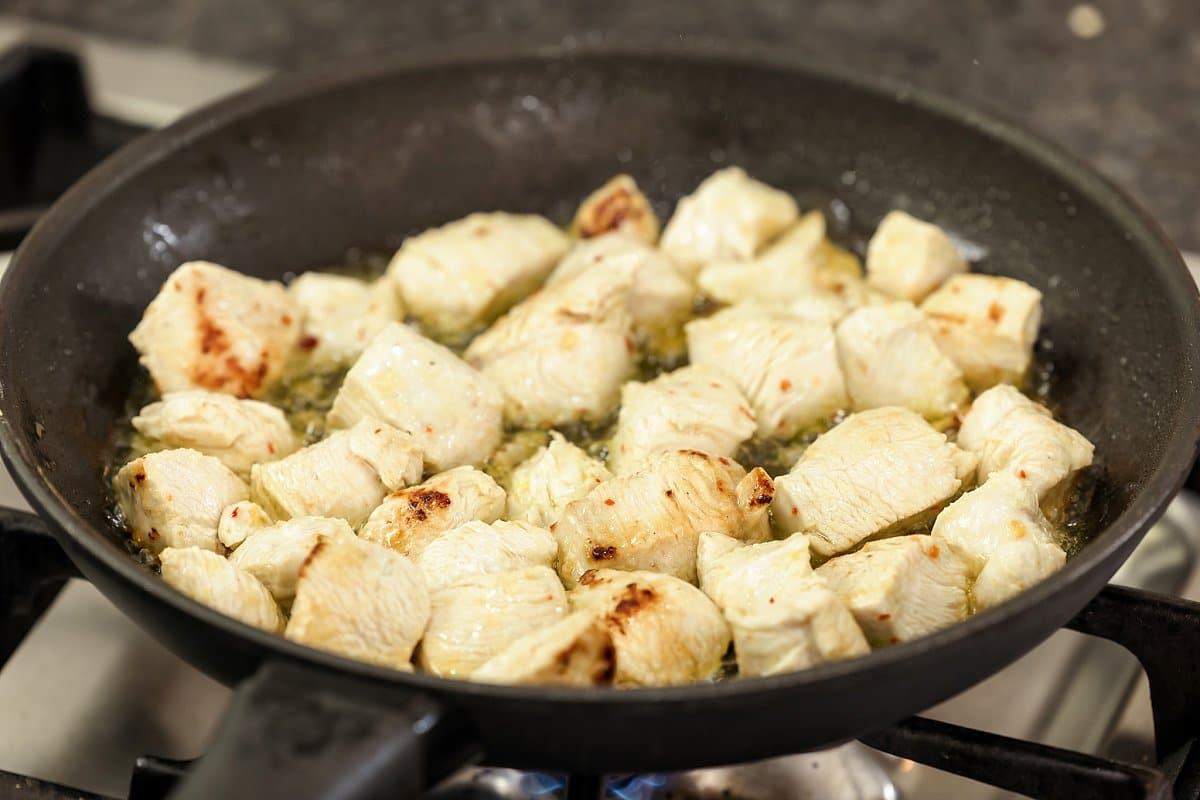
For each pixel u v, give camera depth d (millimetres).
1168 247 455
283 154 514
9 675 455
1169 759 427
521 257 507
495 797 432
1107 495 443
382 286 502
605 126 543
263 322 480
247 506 430
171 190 494
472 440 458
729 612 398
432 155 535
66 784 433
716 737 364
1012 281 482
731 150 544
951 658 366
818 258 517
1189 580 469
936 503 437
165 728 447
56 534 387
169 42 695
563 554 427
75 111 587
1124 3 706
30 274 446
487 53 528
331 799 341
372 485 442
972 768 408
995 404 455
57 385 449
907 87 515
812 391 471
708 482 431
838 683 359
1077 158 487
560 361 473
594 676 384
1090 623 425
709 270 511
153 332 470
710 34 688
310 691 354
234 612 401
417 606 402
